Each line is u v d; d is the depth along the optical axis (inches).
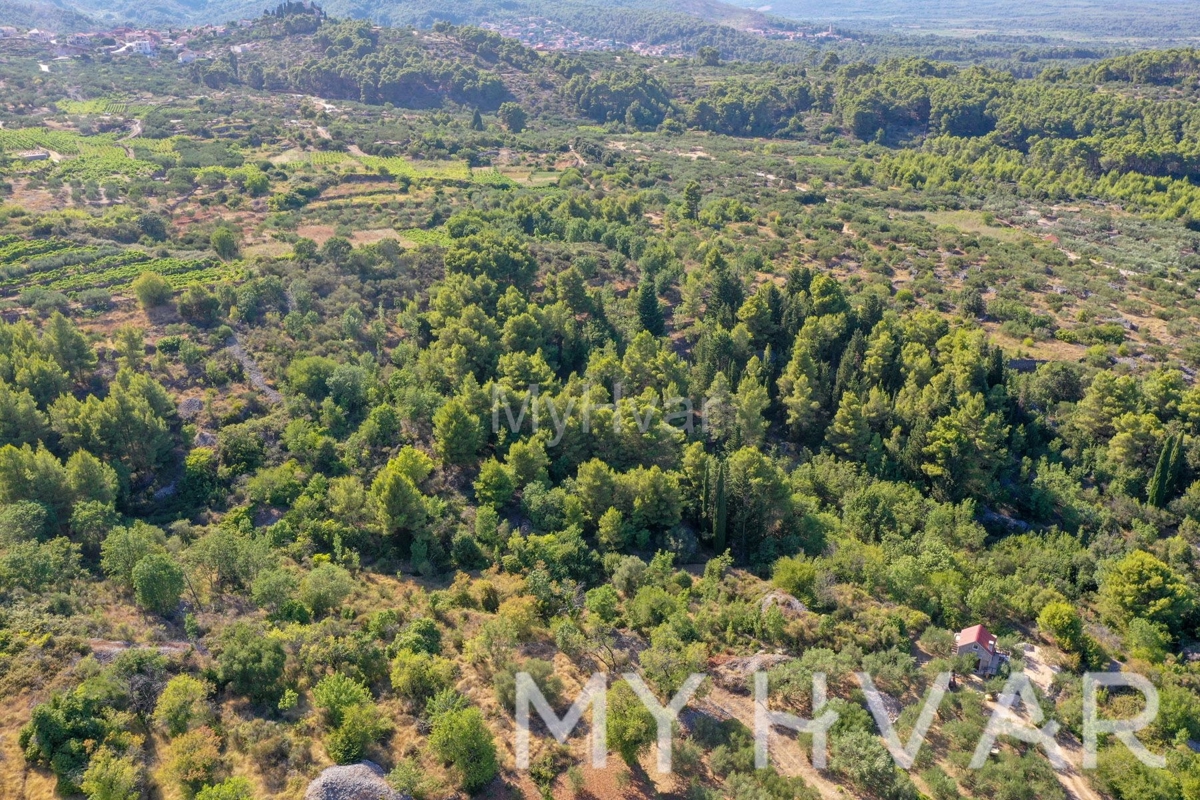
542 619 2375.7
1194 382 4001.0
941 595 2603.3
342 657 2012.8
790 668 2137.1
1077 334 4463.6
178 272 4729.3
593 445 3331.7
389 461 3080.7
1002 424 3570.4
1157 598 2605.8
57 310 3860.7
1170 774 1962.4
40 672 1856.5
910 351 3951.8
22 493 2704.2
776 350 4252.0
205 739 1701.5
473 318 3954.2
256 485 2989.7
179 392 3602.4
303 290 4330.7
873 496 3161.9
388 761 1763.0
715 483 2955.2
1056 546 3043.8
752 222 6481.3
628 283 5012.3
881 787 1831.9
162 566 2175.2
